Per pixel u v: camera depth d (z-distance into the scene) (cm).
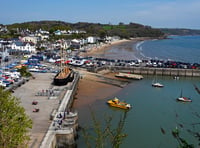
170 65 11012
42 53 13975
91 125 4359
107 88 7594
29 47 14812
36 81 7181
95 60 12331
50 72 8825
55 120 3959
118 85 7981
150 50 19725
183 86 8231
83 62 11219
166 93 7188
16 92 5819
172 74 10325
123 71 10688
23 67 7956
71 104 5612
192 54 17212
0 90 2602
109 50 19662
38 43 18038
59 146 3559
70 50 16350
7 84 6122
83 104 5819
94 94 6819
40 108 4622
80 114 5038
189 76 10194
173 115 5166
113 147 1225
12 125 2372
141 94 7006
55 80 6544
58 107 4650
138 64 11406
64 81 6556
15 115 2527
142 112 5341
